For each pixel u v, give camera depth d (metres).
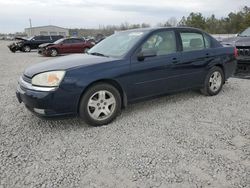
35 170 2.99
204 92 5.80
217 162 3.10
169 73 4.93
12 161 3.18
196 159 3.17
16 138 3.81
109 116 4.30
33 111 4.00
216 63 5.75
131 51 4.48
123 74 4.32
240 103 5.36
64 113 3.94
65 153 3.36
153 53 4.55
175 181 2.75
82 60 4.34
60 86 3.81
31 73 4.06
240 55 7.98
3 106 5.33
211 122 4.34
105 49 5.00
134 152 3.36
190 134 3.88
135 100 4.62
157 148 3.46
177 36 5.15
